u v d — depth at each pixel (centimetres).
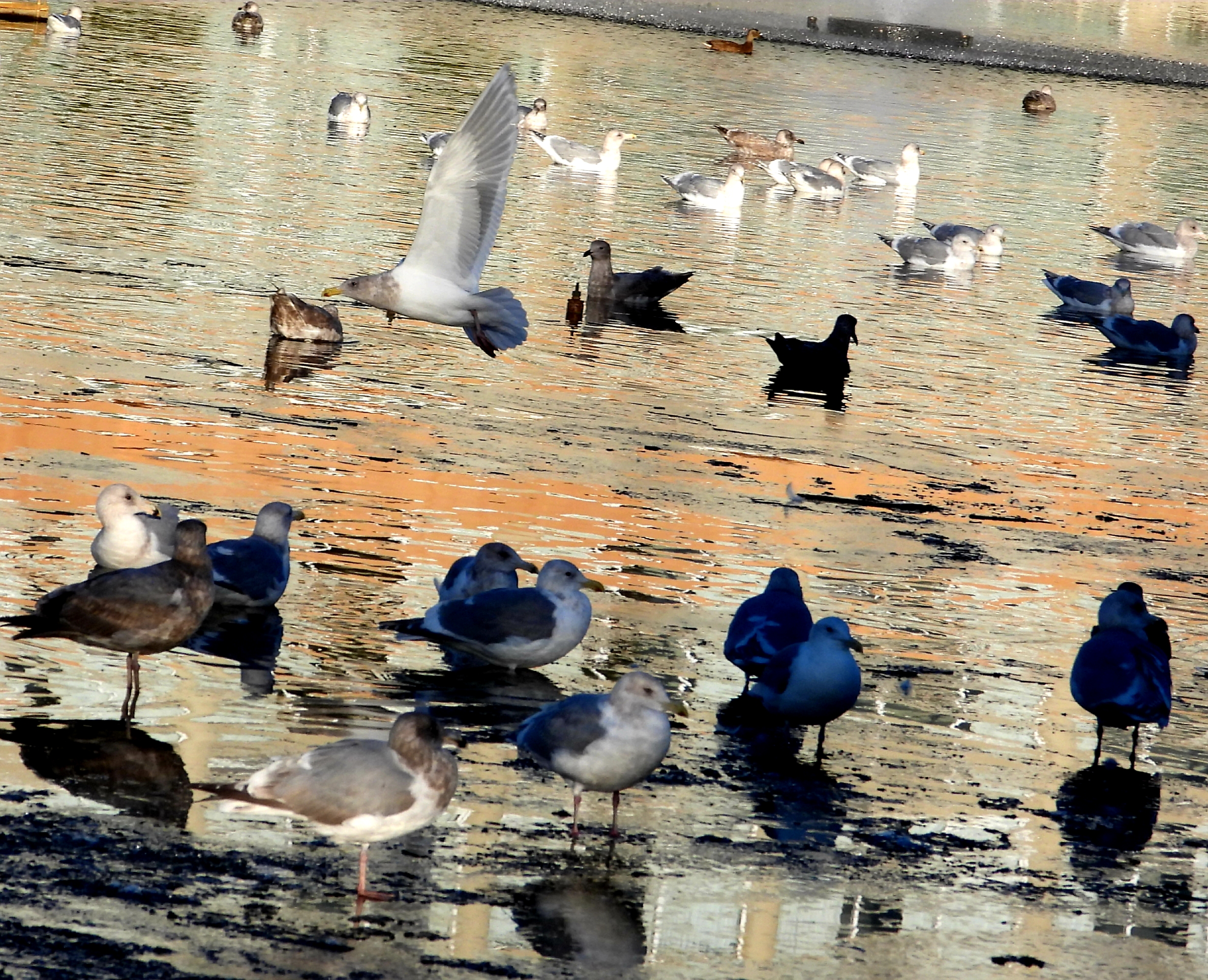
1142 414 2520
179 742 1082
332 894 907
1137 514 1964
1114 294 3328
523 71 6066
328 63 5778
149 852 930
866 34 8162
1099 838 1080
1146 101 6881
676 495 1819
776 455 2059
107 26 6091
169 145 3872
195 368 2134
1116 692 1214
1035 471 2122
